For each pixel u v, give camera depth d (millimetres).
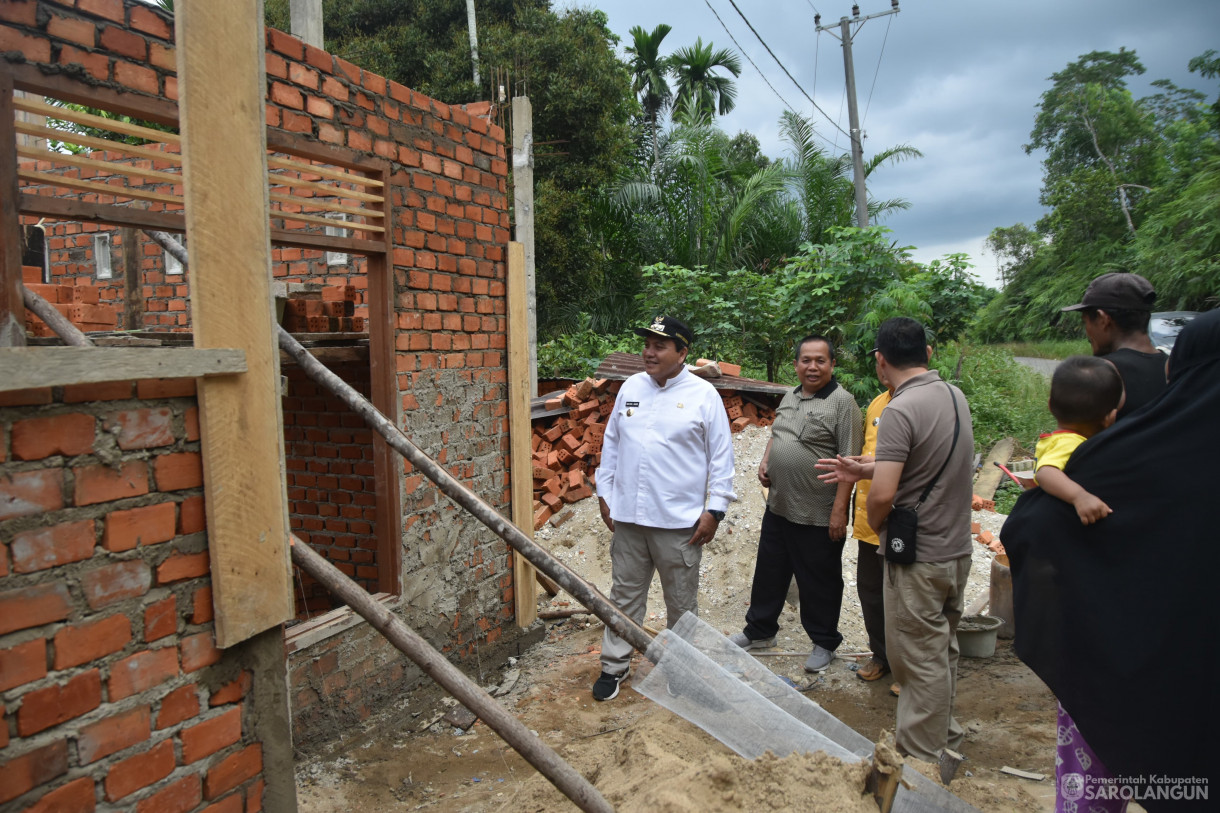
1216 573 1833
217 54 1679
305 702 3355
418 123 3930
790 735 2090
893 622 2965
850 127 14750
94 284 5645
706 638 2320
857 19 14820
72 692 1466
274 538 1836
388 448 3740
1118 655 1925
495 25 15273
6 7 2250
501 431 4637
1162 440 1949
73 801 1470
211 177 1662
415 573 3922
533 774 3279
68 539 1455
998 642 4496
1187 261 19375
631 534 4062
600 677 4086
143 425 1577
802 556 4219
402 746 3561
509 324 4641
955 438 2887
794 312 9602
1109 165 36094
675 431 3914
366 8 15375
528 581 4781
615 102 15648
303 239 3277
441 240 4102
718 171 15617
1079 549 2039
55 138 2375
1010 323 33250
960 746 3330
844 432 4125
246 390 1758
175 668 1650
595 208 15195
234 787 1789
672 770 2240
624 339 13922
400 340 3832
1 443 1353
